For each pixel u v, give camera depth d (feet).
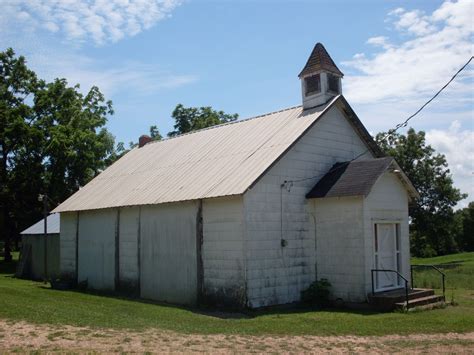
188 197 61.62
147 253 69.41
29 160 136.36
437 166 134.31
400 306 54.54
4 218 144.66
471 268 111.65
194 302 61.11
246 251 55.88
